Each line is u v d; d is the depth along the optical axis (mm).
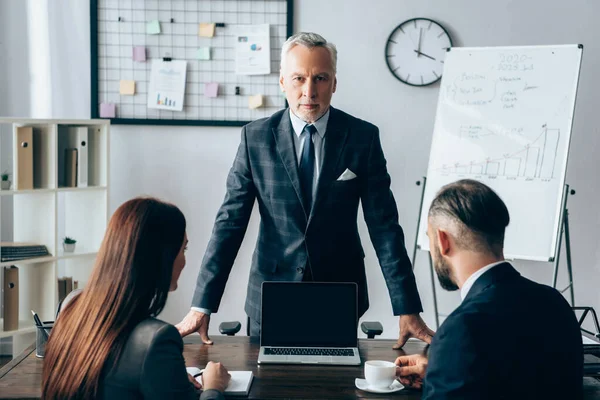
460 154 3613
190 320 2281
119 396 1430
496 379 1329
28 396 1753
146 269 1465
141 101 3979
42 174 3541
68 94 3994
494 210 1463
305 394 1802
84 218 3814
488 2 3873
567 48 3510
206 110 3984
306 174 2406
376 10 3908
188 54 3955
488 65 3629
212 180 4031
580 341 1455
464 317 1369
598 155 3912
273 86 3963
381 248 2381
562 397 1381
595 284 3973
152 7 3924
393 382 1894
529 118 3521
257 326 2463
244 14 3922
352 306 2168
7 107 3971
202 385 1783
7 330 3516
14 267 3533
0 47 3938
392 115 3963
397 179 3996
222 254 2389
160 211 1501
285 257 2412
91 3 3898
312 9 3918
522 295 1417
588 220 3947
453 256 1495
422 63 3910
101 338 1433
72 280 3867
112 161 4008
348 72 3943
